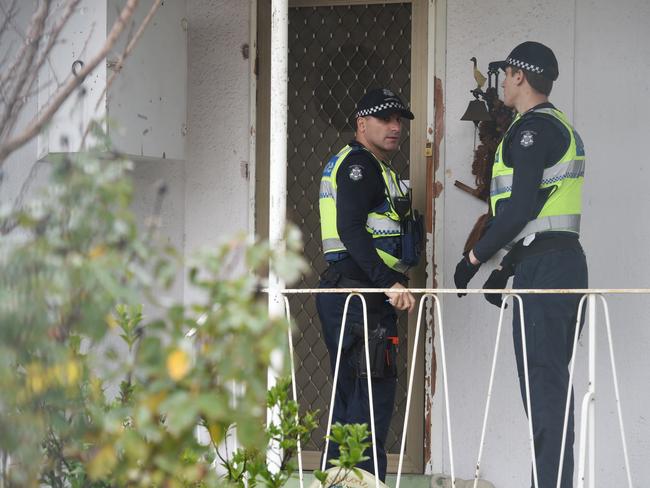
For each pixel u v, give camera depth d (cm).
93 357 952
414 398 2123
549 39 2062
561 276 1773
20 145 980
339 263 1802
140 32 1044
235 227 2203
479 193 2078
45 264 812
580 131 2062
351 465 1171
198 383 802
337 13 2169
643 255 2044
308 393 2189
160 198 1245
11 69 1050
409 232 1811
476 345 2091
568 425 1780
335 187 1798
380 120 1820
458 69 2097
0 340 815
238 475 1221
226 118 2203
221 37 2198
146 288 848
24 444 863
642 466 2053
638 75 2044
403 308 1741
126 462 898
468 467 2100
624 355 2052
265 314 787
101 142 962
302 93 2188
